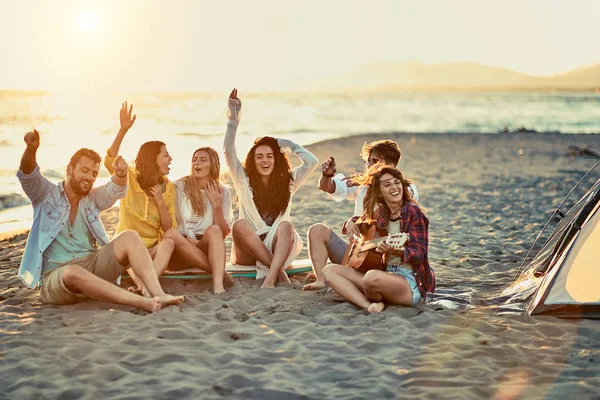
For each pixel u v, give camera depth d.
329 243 6.18
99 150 23.78
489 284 6.43
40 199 5.46
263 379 3.88
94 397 3.60
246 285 6.16
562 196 12.91
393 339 4.64
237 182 6.54
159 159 6.05
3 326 4.80
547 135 33.94
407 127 45.56
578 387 3.75
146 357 4.18
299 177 6.64
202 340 4.53
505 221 10.20
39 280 5.44
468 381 3.88
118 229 6.18
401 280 5.36
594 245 5.35
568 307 5.08
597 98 122.56
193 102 80.25
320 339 4.62
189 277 6.18
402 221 5.48
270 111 66.00
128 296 5.19
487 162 20.56
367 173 5.81
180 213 6.28
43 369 3.98
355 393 3.70
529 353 4.36
